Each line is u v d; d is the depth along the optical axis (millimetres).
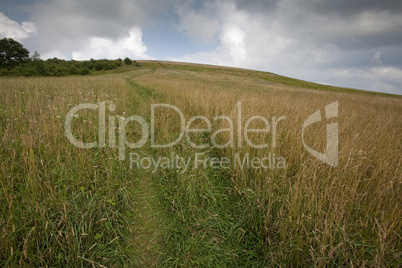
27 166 2451
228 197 2893
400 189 2414
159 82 15641
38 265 1674
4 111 3943
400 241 1902
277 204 2469
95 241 2014
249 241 2242
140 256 2041
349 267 1729
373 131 4430
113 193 2604
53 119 3570
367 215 2113
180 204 2650
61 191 2379
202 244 2193
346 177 2629
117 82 14133
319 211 2047
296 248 1855
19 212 1973
